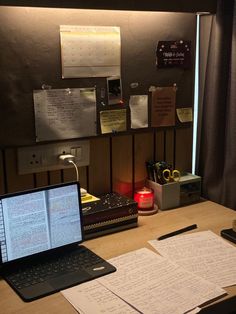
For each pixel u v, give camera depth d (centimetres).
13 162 156
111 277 126
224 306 116
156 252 142
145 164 188
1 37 145
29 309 111
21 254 133
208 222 166
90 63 163
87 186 175
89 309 110
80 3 138
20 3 128
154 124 186
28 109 154
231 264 133
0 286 123
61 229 141
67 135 164
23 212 133
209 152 188
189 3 163
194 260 136
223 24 174
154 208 178
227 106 180
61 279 125
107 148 176
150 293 117
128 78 174
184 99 192
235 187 179
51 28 154
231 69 174
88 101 166
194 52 190
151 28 175
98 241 151
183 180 185
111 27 165
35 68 153
